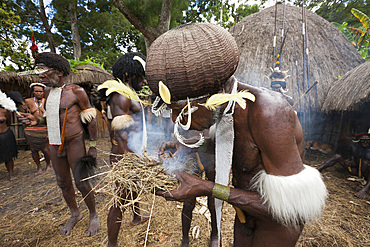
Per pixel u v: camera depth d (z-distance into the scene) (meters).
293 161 0.83
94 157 2.42
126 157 1.22
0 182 4.37
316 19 7.15
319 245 2.38
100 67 8.91
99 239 2.43
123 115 1.73
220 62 0.74
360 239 2.48
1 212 3.12
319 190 0.82
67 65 2.32
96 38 20.86
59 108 2.26
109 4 16.67
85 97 2.41
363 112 5.07
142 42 11.73
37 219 2.90
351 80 5.03
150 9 6.20
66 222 2.81
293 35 6.55
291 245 1.04
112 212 1.92
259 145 0.88
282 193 0.80
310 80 5.83
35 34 17.08
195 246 2.31
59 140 2.30
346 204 3.32
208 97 0.83
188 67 0.72
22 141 7.34
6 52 9.26
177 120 0.86
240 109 0.93
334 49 6.47
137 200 1.01
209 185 0.96
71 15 14.38
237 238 1.37
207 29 0.76
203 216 2.87
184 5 8.12
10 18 8.91
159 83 0.75
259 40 6.74
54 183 4.22
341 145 5.46
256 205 0.90
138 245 2.32
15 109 2.58
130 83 1.80
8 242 2.43
